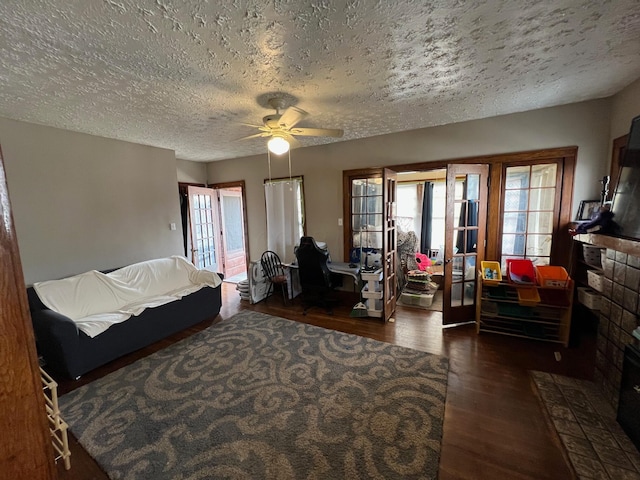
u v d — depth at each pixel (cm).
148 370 260
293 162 482
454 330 331
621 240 172
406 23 154
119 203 374
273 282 424
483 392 221
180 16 140
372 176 422
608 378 208
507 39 171
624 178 194
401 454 168
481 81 232
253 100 254
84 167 338
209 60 184
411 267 500
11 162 281
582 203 296
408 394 220
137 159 395
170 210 441
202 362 271
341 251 459
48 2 126
